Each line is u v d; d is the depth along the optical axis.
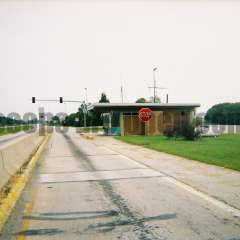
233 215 7.21
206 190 9.76
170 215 7.26
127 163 16.61
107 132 50.97
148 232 6.19
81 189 10.27
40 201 8.76
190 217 7.09
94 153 22.23
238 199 8.62
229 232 6.13
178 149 22.75
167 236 5.95
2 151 11.76
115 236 6.00
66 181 11.76
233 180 11.36
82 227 6.54
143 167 15.00
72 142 34.56
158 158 18.44
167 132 36.66
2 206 7.98
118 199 8.84
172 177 12.13
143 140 34.34
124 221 6.89
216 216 7.14
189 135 33.38
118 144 30.80
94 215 7.37
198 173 12.98
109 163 16.75
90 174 13.27
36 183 11.43
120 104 47.31
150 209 7.78
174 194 9.30
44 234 6.16
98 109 49.03
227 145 25.64
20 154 16.41
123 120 48.66
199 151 20.84
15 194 9.38
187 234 6.04
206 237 5.88
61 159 18.84
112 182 11.40
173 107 48.94
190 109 49.53
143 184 10.89
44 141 35.75
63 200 8.84
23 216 7.35
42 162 17.50
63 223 6.82
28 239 5.91
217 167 14.59
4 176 11.15
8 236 6.08
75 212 7.64
